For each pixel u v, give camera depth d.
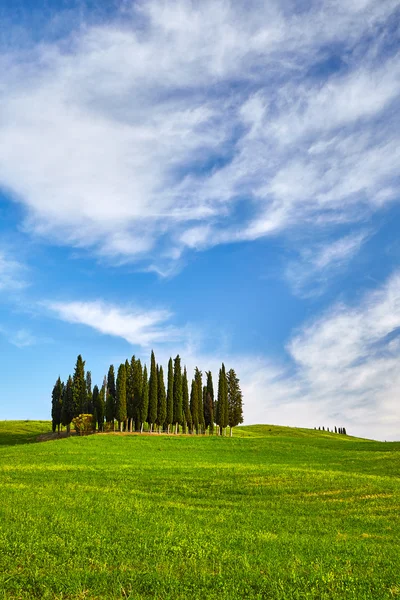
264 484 37.06
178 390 105.25
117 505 26.66
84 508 24.91
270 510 28.75
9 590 13.58
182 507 28.00
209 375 120.75
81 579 14.39
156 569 15.55
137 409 98.56
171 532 20.52
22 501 25.94
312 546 19.91
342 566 16.92
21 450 57.62
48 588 13.55
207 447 65.50
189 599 13.20
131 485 35.25
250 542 19.98
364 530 24.48
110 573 15.04
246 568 16.06
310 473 42.22
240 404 106.62
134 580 14.46
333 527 24.77
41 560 15.97
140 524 22.03
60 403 110.62
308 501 31.84
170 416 101.81
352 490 35.28
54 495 28.83
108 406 99.56
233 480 38.56
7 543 17.36
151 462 48.91
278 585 14.45
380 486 36.69
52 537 18.53
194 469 43.97
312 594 13.73
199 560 16.91
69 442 65.06
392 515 27.97
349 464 51.84
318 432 159.25
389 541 22.11
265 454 60.88
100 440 68.00
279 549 19.16
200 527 22.41
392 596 14.00
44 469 41.97
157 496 31.61
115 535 19.62
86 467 43.62
